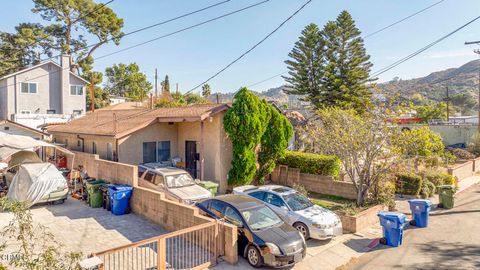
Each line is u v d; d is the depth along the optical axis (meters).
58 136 24.23
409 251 9.89
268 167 17.66
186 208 9.72
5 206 6.01
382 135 13.27
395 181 16.61
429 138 13.36
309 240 10.61
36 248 8.86
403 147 13.39
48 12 47.78
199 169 17.75
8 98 36.03
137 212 12.28
